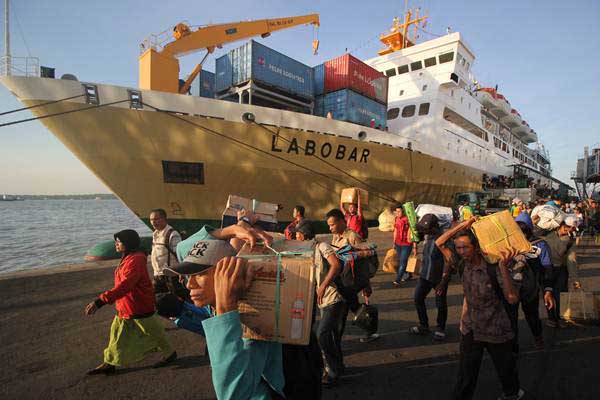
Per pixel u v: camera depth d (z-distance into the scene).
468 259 2.63
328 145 11.82
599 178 33.75
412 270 5.89
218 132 10.10
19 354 3.81
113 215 61.44
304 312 1.26
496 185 24.75
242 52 11.72
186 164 10.12
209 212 10.95
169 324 4.80
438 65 19.30
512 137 35.31
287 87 12.67
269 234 1.60
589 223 15.16
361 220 5.05
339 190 12.78
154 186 10.19
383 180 13.90
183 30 11.48
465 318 2.63
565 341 4.06
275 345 1.39
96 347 4.00
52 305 5.46
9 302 5.55
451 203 19.31
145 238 10.93
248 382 1.14
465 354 2.60
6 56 8.57
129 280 3.17
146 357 3.76
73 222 41.62
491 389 3.10
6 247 18.84
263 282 1.30
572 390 3.01
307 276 1.30
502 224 2.52
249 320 1.29
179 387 3.15
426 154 15.51
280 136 10.88
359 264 3.31
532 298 3.67
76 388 3.13
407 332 4.43
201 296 1.29
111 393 3.05
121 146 9.52
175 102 9.62
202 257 1.29
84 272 7.56
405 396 2.99
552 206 4.89
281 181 11.46
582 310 4.54
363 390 3.09
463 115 20.58
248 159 10.69
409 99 19.05
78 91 8.91
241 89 11.73
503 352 2.52
